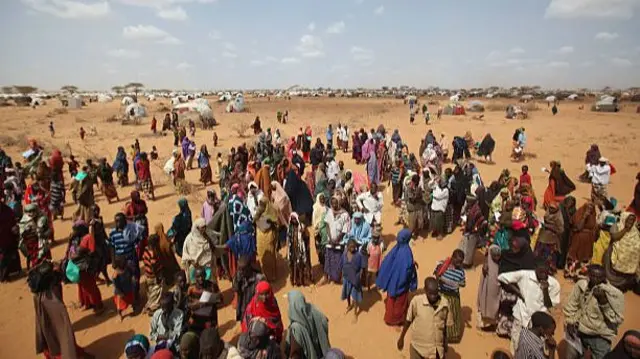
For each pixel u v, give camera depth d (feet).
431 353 16.78
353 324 23.75
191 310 18.75
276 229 28.55
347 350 21.40
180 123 126.21
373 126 125.49
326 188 38.91
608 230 26.43
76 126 129.80
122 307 23.94
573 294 18.01
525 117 147.23
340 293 27.27
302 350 15.88
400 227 38.91
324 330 16.96
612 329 16.89
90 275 24.04
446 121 140.26
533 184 54.34
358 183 41.60
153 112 188.14
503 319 21.47
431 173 43.06
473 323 23.35
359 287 23.68
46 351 19.45
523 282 19.11
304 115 175.94
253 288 21.61
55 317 18.70
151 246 23.72
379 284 23.18
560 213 27.20
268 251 28.14
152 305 24.38
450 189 36.81
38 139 94.68
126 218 26.58
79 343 21.95
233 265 27.14
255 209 31.68
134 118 144.15
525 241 20.03
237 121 147.02
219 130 121.08
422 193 35.32
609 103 185.68
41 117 162.81
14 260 29.12
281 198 33.37
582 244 27.09
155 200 48.19
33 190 36.01
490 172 61.57
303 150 74.38
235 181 41.34
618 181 55.83
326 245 28.30
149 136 105.40
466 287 27.48
